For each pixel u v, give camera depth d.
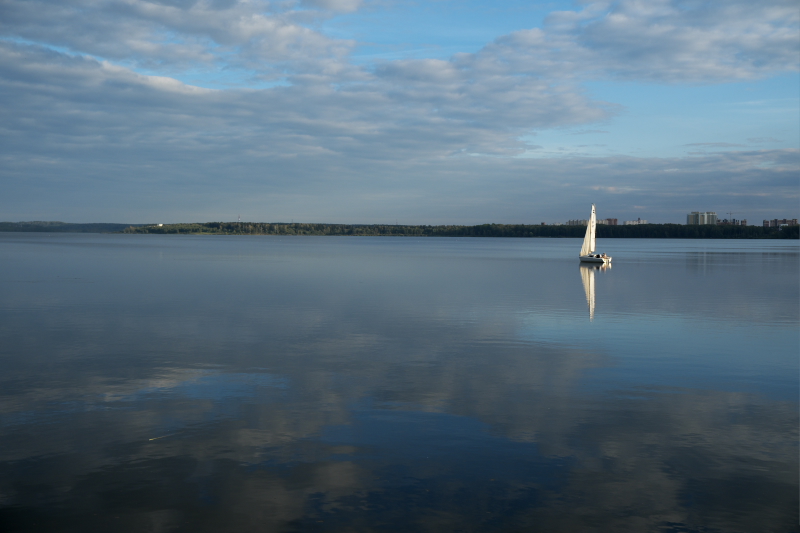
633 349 23.17
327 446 12.82
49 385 17.44
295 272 65.44
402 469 11.73
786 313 33.78
